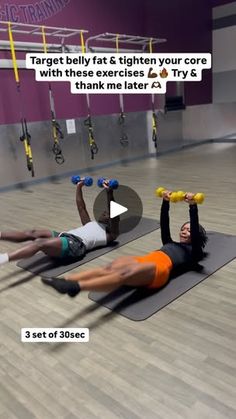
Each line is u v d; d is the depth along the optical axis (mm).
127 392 1373
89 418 1269
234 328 1724
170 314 1858
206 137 8438
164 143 7371
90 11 5699
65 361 1565
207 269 2287
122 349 1619
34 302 2068
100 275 1771
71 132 5770
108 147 6371
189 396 1335
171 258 2102
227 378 1410
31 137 5285
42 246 2270
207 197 3910
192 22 7520
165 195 2172
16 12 4844
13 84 4965
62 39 5168
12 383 1456
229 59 7887
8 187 5113
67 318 1888
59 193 4668
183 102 7449
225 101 8234
